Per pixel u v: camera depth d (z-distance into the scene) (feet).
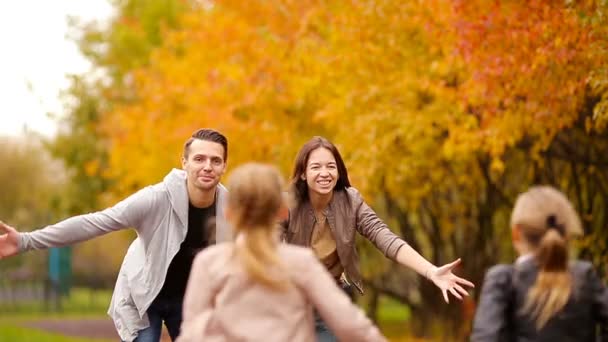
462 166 136.15
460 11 93.25
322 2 127.75
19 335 221.46
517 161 137.39
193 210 55.88
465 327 167.73
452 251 188.55
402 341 189.06
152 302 56.90
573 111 94.32
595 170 120.47
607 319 38.88
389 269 214.90
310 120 142.20
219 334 35.47
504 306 38.96
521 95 96.68
